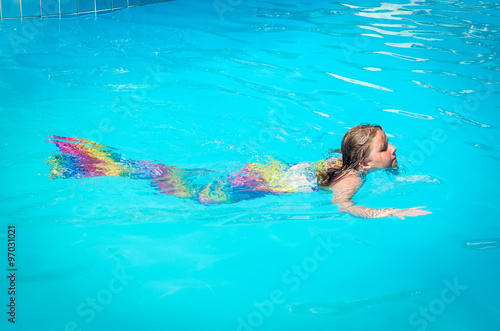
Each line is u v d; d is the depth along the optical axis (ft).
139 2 26.81
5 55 19.60
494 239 10.16
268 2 27.45
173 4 27.27
